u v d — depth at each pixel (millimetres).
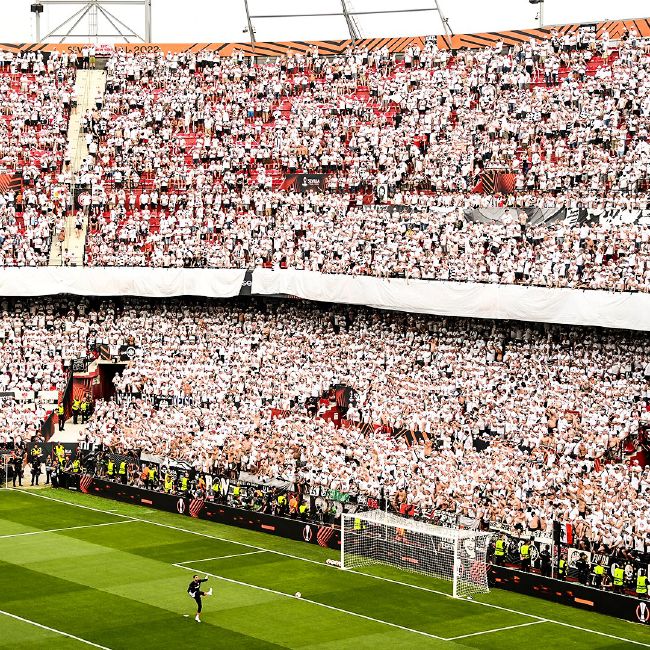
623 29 78375
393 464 63531
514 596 51438
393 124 82938
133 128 88500
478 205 75125
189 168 86375
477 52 83062
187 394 76812
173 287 79750
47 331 82125
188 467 67312
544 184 73938
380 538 56281
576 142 74500
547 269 68438
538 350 68000
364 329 75750
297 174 83500
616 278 64125
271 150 85312
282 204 82375
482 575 52281
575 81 77312
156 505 66500
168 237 83375
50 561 55594
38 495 69000
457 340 71562
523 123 77375
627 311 61156
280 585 52375
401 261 73938
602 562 50438
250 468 66875
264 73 89562
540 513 55594
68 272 81188
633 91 73500
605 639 45562
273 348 77812
